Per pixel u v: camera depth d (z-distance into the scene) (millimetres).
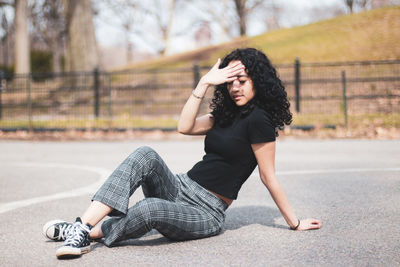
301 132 10977
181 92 16031
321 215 3801
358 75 16422
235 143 2926
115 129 11859
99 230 3014
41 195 4898
